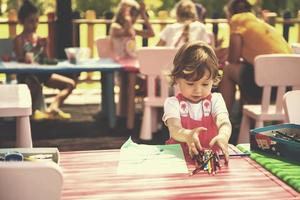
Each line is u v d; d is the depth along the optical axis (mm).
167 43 5871
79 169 2074
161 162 2156
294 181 1891
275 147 2201
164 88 5363
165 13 8961
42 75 6367
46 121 6402
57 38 7926
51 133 5871
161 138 5648
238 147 2377
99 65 5434
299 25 8797
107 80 6023
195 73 2236
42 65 5387
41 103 6484
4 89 3660
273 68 4504
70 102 7629
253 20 5566
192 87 2295
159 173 2029
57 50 7879
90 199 1764
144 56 5230
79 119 6547
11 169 1524
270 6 11609
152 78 5344
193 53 2230
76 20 8352
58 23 7828
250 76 5527
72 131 5969
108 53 6441
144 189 1858
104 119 6539
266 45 5438
